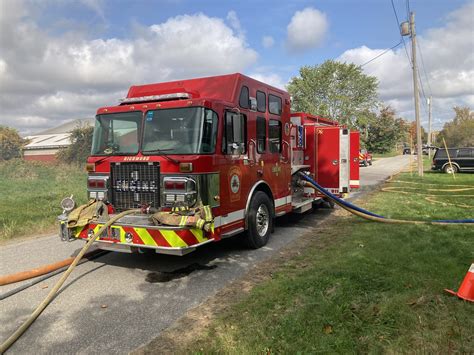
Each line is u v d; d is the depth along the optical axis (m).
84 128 31.58
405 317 3.59
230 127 5.96
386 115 68.56
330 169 9.73
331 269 5.02
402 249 5.87
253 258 6.24
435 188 15.17
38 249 7.05
